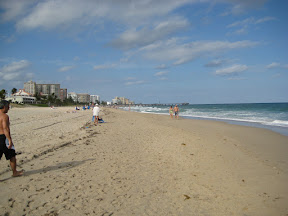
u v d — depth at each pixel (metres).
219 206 3.96
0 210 3.49
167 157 7.30
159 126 16.64
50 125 15.39
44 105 122.75
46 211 3.52
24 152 7.29
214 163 6.77
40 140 9.50
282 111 45.09
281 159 7.51
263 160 7.35
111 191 4.40
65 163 6.23
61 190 4.36
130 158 7.00
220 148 9.05
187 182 5.11
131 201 4.00
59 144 8.63
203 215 3.62
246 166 6.56
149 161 6.75
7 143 4.67
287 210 3.83
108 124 17.44
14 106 82.62
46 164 6.11
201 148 8.82
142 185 4.80
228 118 28.58
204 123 21.22
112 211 3.61
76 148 8.16
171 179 5.27
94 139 10.15
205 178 5.42
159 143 9.56
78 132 12.08
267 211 3.80
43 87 199.38
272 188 4.84
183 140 10.34
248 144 10.47
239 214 3.69
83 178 5.07
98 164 6.22
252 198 4.32
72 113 33.47
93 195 4.18
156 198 4.18
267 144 10.52
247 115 34.66
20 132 11.82
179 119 27.00
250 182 5.20
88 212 3.54
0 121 4.59
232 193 4.55
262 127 17.77
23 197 4.00
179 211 3.72
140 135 11.72
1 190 4.28
